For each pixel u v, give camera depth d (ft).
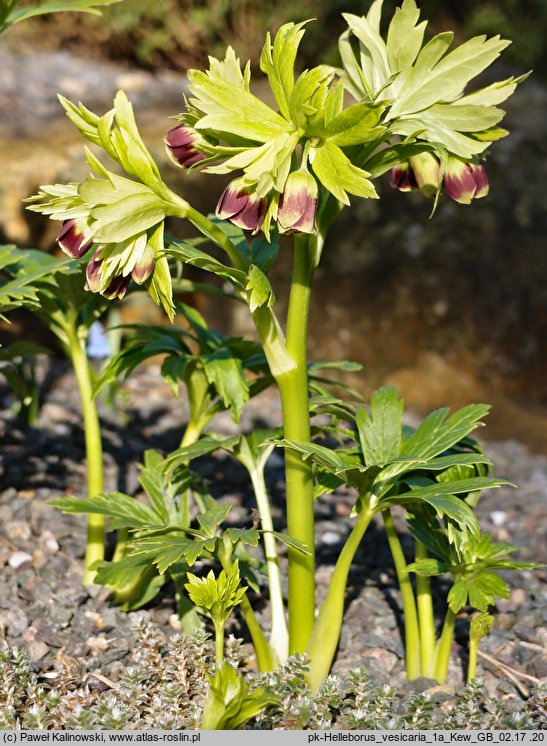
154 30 10.85
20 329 7.64
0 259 4.45
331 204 4.01
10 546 4.79
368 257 8.86
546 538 5.35
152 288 4.01
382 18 10.50
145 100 9.80
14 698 4.03
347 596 4.74
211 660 4.20
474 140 4.03
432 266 8.82
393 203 8.84
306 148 3.90
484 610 4.09
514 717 4.01
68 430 5.91
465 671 4.40
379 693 4.05
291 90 3.86
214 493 5.35
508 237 8.81
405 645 4.50
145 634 4.19
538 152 8.95
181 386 7.20
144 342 4.62
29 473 5.34
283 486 5.46
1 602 4.46
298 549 4.04
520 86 9.87
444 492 4.00
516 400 8.55
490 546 4.20
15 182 7.50
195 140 3.98
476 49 3.99
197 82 3.91
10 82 9.73
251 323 8.19
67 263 4.33
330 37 10.53
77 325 4.53
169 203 3.97
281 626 4.21
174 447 5.87
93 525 4.56
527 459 7.17
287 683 4.04
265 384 4.52
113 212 3.89
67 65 10.61
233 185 3.89
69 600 4.50
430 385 8.57
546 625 4.62
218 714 3.85
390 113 4.04
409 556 5.04
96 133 3.97
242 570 4.41
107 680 4.21
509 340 8.74
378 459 4.14
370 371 8.64
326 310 8.82
